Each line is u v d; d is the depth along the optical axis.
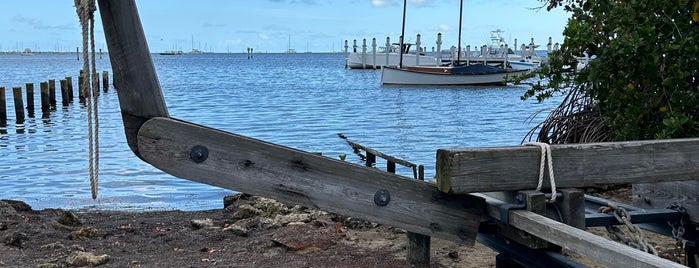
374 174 4.37
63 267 6.27
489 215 4.45
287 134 24.39
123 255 6.82
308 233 6.89
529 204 4.11
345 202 4.34
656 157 4.34
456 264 6.09
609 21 7.66
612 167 4.28
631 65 7.41
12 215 8.61
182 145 4.11
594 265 5.79
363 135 23.78
